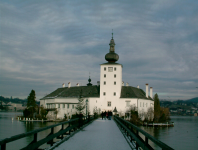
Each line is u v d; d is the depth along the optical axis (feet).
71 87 408.46
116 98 339.36
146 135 38.68
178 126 405.80
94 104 344.69
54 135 53.78
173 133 299.99
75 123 98.07
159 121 415.64
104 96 341.62
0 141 27.35
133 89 366.63
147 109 382.63
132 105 333.21
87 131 91.09
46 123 343.46
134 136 53.42
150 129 335.26
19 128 279.49
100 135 76.79
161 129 341.21
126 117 325.01
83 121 114.52
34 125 314.76
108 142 60.90
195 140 246.27
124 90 353.10
